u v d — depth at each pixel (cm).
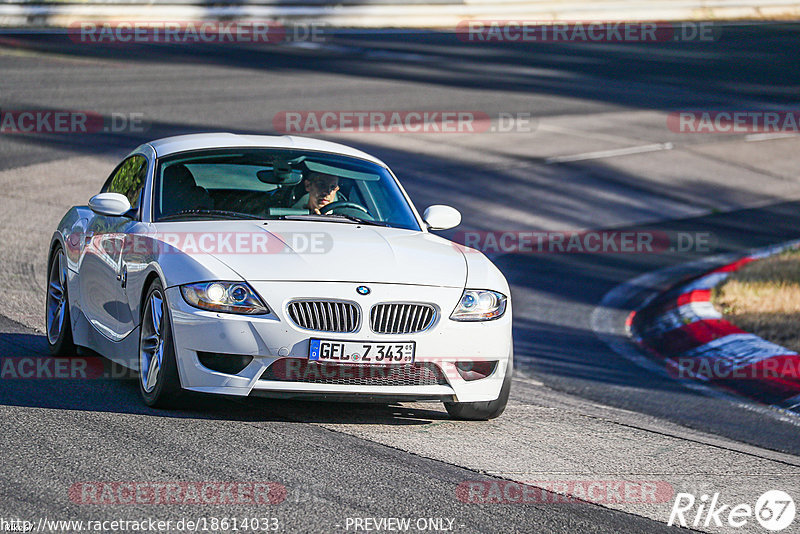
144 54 9825
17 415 1927
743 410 2619
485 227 5197
